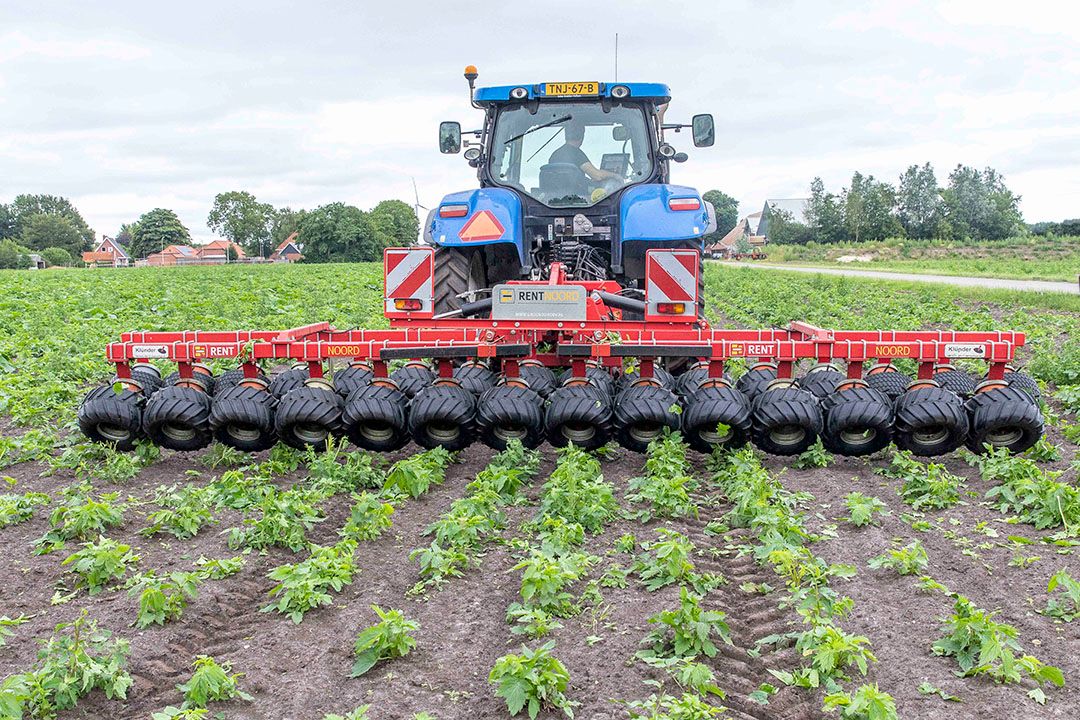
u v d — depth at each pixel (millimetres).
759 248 109750
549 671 3938
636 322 7266
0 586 5141
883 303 23250
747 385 8164
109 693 4031
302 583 4879
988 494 6297
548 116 9906
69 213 173250
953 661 4230
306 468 7387
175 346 7230
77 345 13812
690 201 8922
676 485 6211
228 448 7285
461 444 7223
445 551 5332
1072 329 17469
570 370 8117
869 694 3660
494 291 7234
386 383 7211
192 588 4914
